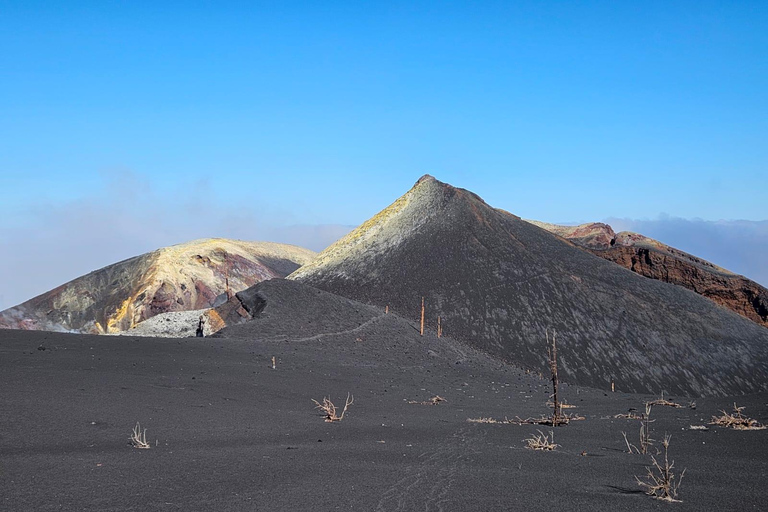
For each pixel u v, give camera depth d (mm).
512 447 14758
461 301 75000
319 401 22594
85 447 12609
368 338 46281
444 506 8938
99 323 111875
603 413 23594
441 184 110312
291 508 8688
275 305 51250
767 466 12211
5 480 9719
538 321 72625
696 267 101312
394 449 14039
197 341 34531
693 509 8898
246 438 14742
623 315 78500
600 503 9211
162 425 15516
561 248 96375
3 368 21062
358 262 89750
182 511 8414
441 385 33156
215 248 146625
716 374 70688
